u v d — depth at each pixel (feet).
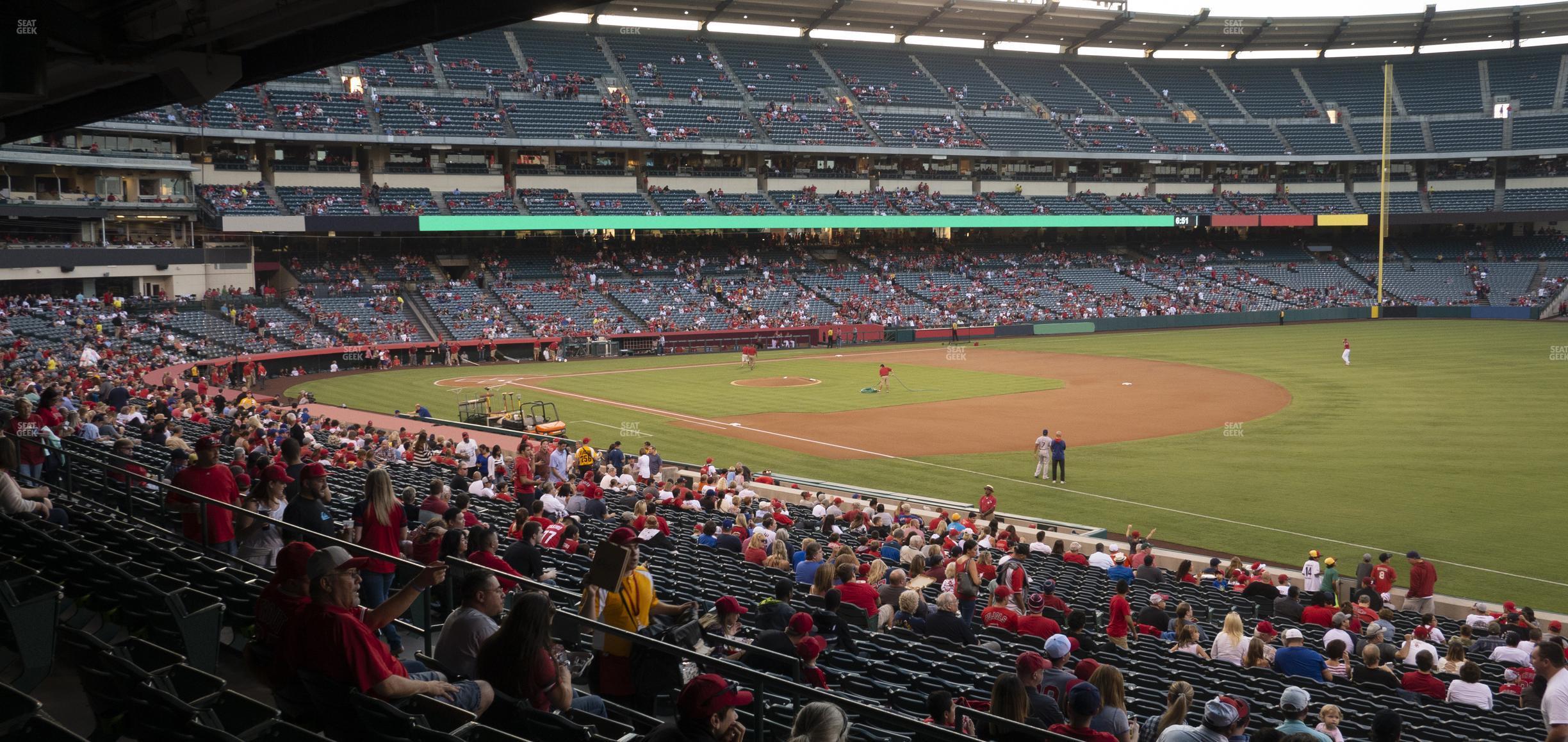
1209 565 77.82
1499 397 156.87
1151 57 350.02
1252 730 35.68
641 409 158.92
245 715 21.29
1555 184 310.24
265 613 24.41
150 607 28.12
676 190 279.08
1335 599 66.03
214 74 54.85
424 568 25.85
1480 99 325.01
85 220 193.47
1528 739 38.06
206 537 37.19
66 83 61.41
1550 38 333.83
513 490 82.38
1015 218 297.33
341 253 248.11
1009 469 117.70
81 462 47.73
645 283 266.57
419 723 21.15
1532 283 293.84
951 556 66.69
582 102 271.90
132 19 51.19
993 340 268.62
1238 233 337.52
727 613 31.17
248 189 227.20
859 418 151.33
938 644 43.11
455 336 230.27
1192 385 178.40
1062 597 62.95
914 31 315.37
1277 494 103.55
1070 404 161.38
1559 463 113.19
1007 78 331.16
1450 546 85.61
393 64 261.03
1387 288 305.94
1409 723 39.32
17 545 32.81
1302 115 335.67
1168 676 43.16
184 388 141.90
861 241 307.58
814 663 31.65
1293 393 165.99
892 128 298.97
